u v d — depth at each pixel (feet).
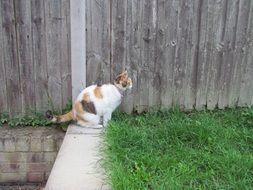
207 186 3.48
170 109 5.25
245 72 5.19
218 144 4.18
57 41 4.84
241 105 5.35
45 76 4.99
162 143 4.23
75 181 3.52
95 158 3.96
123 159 3.87
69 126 4.77
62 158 3.95
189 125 4.52
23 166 5.07
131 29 4.87
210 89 5.24
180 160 3.86
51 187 3.42
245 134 4.46
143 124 4.86
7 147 4.95
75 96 4.94
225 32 5.00
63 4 4.70
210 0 4.85
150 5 4.79
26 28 4.76
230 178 3.54
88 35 4.85
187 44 5.00
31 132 5.01
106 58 4.97
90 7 4.74
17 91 5.02
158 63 5.05
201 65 5.11
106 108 4.65
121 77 4.62
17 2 4.65
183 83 5.17
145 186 3.44
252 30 5.02
